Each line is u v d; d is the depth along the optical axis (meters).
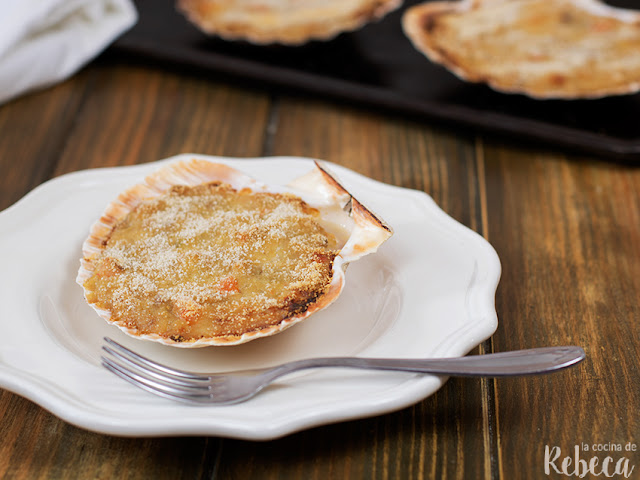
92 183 0.48
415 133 0.59
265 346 0.42
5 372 0.38
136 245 0.43
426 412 0.41
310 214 0.46
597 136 0.57
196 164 0.48
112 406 0.37
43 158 0.57
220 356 0.41
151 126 0.60
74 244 0.46
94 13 0.64
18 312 0.42
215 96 0.62
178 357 0.41
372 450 0.39
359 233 0.43
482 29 0.65
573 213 0.53
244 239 0.43
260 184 0.47
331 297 0.41
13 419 0.40
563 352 0.39
